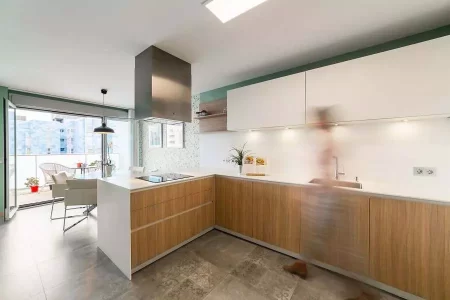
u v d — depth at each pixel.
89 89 3.55
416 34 1.90
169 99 2.29
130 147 5.23
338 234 1.76
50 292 1.56
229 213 2.65
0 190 3.21
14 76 2.90
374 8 1.53
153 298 1.52
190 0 1.42
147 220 1.92
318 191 1.84
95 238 2.56
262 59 2.42
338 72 1.97
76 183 2.76
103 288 1.62
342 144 2.23
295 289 1.62
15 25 1.69
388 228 1.57
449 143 1.72
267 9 1.53
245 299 1.52
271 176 2.51
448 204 1.36
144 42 2.02
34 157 5.70
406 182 1.90
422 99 1.58
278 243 2.20
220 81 3.18
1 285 1.64
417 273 1.47
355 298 1.52
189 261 2.02
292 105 2.27
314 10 1.55
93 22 1.67
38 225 2.99
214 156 3.60
